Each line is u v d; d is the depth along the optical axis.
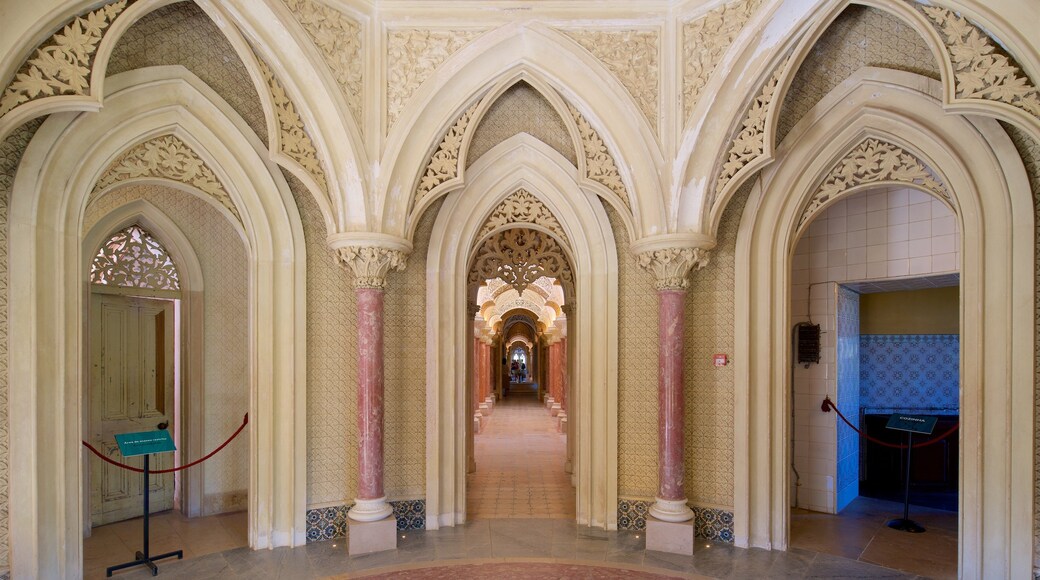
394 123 5.80
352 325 6.35
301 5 5.14
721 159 5.65
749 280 6.07
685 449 6.36
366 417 5.93
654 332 6.52
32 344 4.48
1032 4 3.53
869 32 5.43
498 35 5.73
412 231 6.14
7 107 3.77
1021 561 4.67
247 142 5.73
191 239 7.03
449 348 6.68
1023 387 4.71
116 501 6.82
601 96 5.91
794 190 5.97
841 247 7.14
